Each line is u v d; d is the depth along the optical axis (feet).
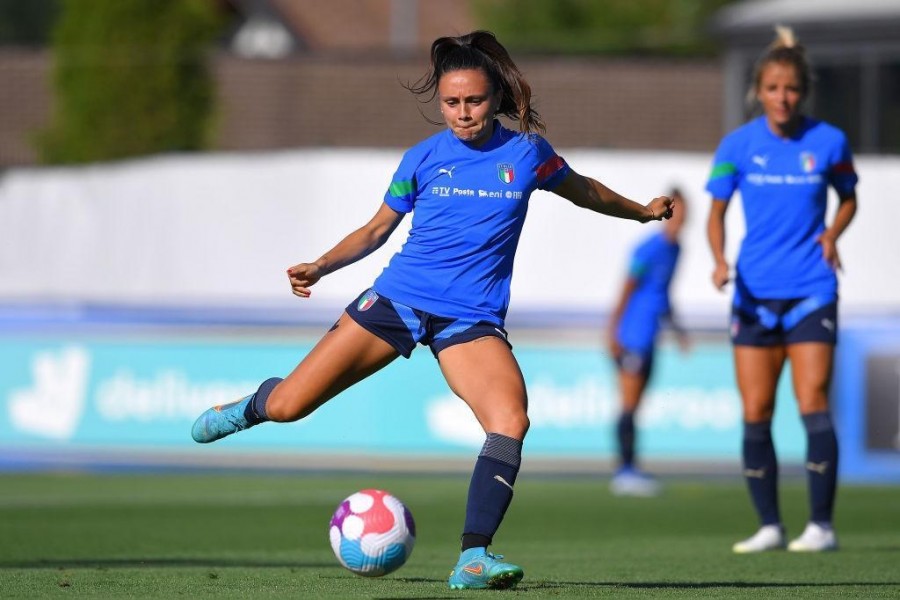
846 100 225.97
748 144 93.61
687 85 326.24
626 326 154.10
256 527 122.52
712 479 165.68
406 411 167.63
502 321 64.80
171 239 196.03
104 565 89.15
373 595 62.54
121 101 294.87
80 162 294.46
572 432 166.40
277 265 190.60
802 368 94.53
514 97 63.16
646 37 406.62
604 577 78.33
